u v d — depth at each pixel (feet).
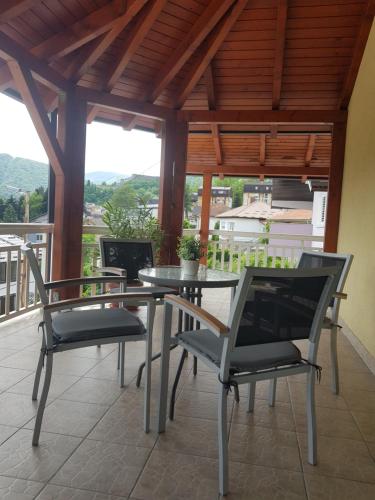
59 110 13.39
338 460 5.83
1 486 4.95
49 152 12.67
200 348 5.87
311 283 5.46
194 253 8.07
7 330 11.28
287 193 38.40
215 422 6.76
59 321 6.66
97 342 6.34
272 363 5.52
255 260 20.39
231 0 11.85
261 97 16.12
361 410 7.43
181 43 13.62
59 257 13.44
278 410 7.31
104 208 14.52
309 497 5.03
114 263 10.81
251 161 23.08
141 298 6.35
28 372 8.42
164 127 15.98
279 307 5.35
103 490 4.96
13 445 5.79
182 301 5.89
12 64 10.71
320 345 11.37
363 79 12.87
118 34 12.59
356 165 13.09
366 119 12.17
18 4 9.07
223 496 4.97
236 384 5.23
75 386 7.86
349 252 13.39
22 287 12.94
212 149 22.38
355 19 12.75
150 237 14.38
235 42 14.14
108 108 14.85
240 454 5.86
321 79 14.96
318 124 15.84
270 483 5.25
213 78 15.56
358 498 5.05
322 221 36.45
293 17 12.92
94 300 6.14
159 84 14.65
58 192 13.29
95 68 13.98
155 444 5.99
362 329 10.83
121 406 7.12
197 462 5.61
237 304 4.98
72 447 5.82
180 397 7.65
